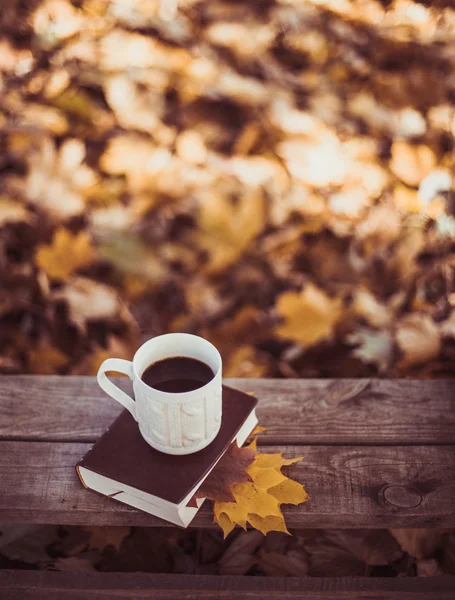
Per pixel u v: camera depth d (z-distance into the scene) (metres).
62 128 2.24
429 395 1.21
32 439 1.15
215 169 2.13
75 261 1.79
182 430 1.03
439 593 1.11
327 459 1.13
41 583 1.13
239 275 1.84
